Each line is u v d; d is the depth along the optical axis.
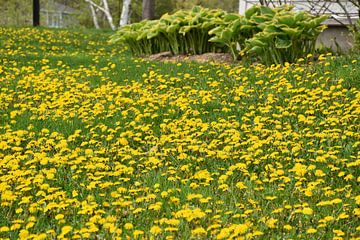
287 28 9.65
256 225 4.20
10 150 6.23
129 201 4.50
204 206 4.59
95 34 19.67
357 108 6.56
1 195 4.75
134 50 12.99
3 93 8.45
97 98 8.40
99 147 6.25
